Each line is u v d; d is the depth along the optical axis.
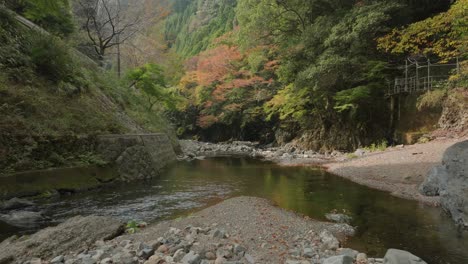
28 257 4.48
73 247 4.96
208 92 36.84
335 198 9.05
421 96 17.11
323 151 22.53
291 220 6.67
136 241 5.27
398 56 20.86
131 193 9.52
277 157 21.27
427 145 14.71
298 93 21.27
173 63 41.50
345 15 18.23
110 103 16.61
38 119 9.49
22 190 7.71
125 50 32.38
